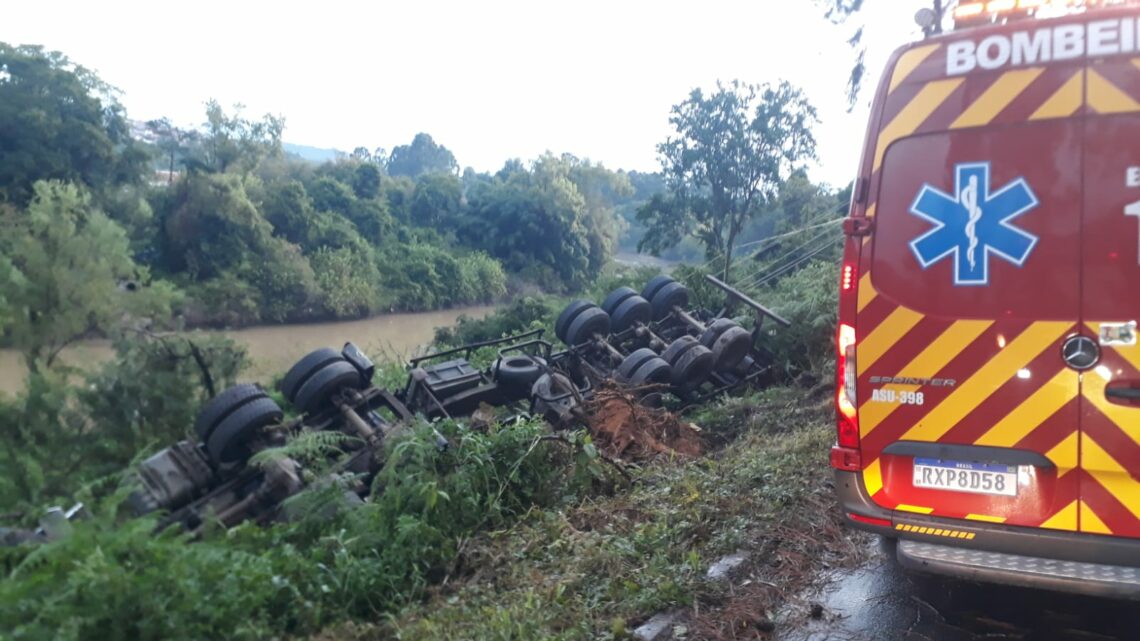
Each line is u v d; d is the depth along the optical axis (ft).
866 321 13.97
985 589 16.12
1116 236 12.40
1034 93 12.81
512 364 31.89
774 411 31.09
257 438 22.41
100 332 29.17
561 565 16.80
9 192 104.58
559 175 188.96
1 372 27.94
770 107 79.56
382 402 26.45
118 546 13.80
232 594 14.11
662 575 15.92
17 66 113.70
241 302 111.65
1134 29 12.30
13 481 20.97
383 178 200.85
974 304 13.23
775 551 17.65
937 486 13.64
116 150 124.36
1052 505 12.93
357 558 17.28
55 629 12.19
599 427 27.53
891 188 13.78
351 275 134.51
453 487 19.97
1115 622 14.73
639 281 60.64
